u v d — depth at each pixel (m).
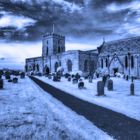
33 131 6.65
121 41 67.25
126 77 43.44
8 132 6.50
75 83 33.56
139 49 57.22
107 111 10.62
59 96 16.45
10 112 9.45
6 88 21.78
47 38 92.62
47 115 9.05
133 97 16.91
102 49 72.00
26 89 21.11
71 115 9.25
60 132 6.64
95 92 20.47
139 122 8.34
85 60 68.81
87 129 7.12
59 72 63.19
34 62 89.12
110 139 6.15
